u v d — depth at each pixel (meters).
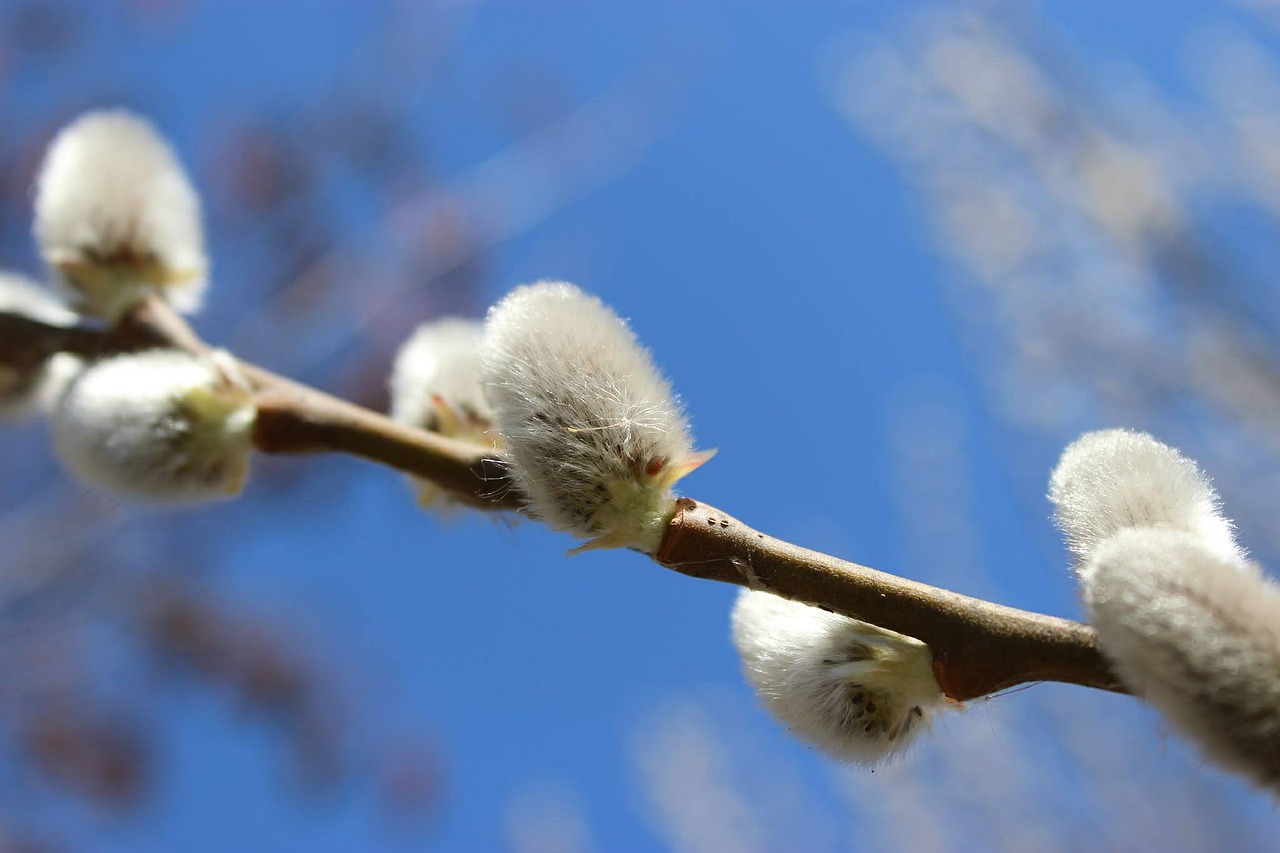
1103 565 0.22
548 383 0.23
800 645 0.24
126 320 0.27
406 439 0.25
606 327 0.24
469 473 0.25
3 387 0.27
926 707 0.24
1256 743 0.21
